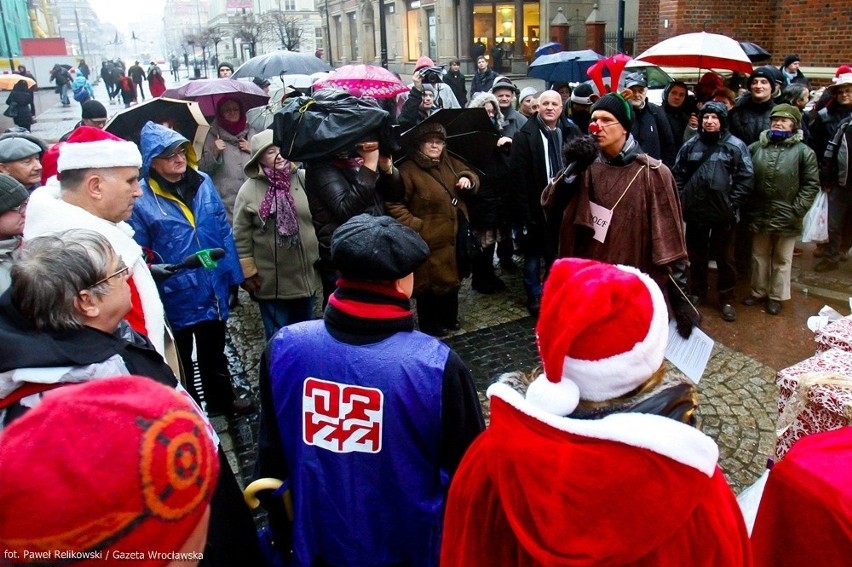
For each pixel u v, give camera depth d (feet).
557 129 16.93
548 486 3.24
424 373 5.20
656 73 35.55
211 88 20.67
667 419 3.23
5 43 142.61
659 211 10.20
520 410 3.52
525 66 82.79
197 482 2.60
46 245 5.32
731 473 10.35
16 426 2.50
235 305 18.52
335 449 5.35
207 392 12.31
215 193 11.62
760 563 4.34
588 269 3.56
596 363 3.39
